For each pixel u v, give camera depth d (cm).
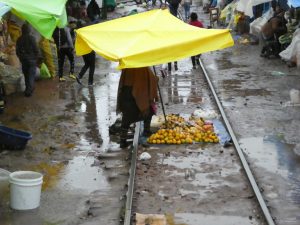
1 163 1030
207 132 1189
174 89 1712
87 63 1725
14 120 1329
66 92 1639
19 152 1097
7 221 796
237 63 2175
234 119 1350
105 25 1084
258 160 1058
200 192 909
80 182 951
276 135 1216
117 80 1845
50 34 1091
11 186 832
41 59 1791
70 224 793
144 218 800
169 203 865
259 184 940
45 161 1052
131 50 957
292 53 1966
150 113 1159
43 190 912
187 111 1432
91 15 2145
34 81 1639
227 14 3047
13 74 1569
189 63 2222
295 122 1317
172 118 1295
